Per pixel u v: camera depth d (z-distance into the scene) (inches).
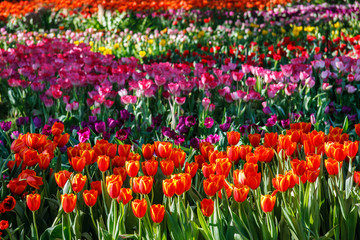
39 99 245.8
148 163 102.7
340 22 542.3
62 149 154.8
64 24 616.1
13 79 245.9
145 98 242.2
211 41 443.8
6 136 174.2
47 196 116.1
